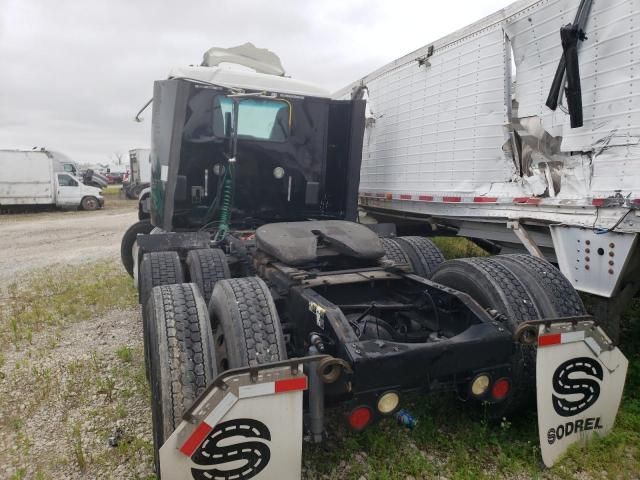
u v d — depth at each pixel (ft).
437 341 9.11
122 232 50.90
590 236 13.25
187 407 8.21
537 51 14.60
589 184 13.20
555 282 10.66
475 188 17.56
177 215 17.26
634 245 12.16
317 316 9.52
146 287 13.83
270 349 8.91
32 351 16.10
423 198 20.26
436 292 11.22
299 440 7.66
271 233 13.06
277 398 7.46
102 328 18.25
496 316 9.87
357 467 9.43
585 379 9.20
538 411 8.93
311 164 17.99
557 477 9.05
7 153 73.15
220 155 16.83
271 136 17.29
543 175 14.80
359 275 11.78
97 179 132.46
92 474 9.63
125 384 13.37
